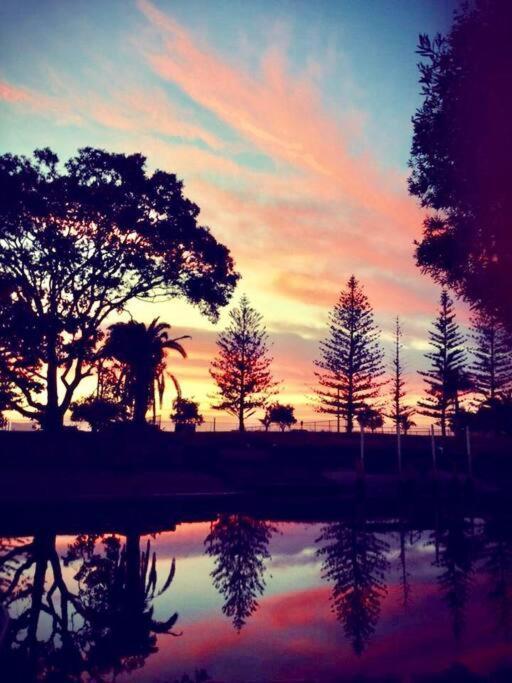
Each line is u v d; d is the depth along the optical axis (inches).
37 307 1133.1
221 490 944.9
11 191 1039.0
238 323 2265.0
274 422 2062.0
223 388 2255.2
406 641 244.5
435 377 2322.8
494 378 2279.8
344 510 816.9
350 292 2268.7
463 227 285.9
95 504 808.9
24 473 949.8
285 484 1002.1
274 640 247.1
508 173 244.7
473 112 252.4
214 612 292.5
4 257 1099.3
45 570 393.1
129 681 200.1
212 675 205.2
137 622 273.7
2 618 259.3
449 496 988.6
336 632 258.4
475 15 263.1
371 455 1407.5
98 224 1130.7
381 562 428.5
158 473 1044.5
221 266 1272.1
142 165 1193.4
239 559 438.9
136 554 456.1
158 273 1214.3
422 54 285.0
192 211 1237.1
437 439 1576.0
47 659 222.2
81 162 1130.0
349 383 2237.9
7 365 1160.8
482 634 253.8
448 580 366.6
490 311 307.3
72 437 1135.6
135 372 1386.6
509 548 490.6
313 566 413.4
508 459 1397.6
